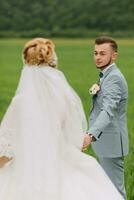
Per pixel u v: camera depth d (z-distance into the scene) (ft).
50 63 22.16
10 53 233.55
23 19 394.93
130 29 368.48
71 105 21.67
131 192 29.96
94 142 26.35
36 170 20.59
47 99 21.45
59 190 20.67
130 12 374.84
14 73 141.08
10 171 21.49
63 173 21.43
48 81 21.67
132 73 133.49
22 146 20.86
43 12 397.19
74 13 386.32
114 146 25.93
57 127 21.24
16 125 21.21
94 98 25.84
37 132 20.92
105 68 25.94
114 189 21.48
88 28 375.66
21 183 20.59
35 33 360.69
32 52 21.97
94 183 21.44
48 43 22.18
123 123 26.09
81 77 125.29
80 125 21.89
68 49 270.87
